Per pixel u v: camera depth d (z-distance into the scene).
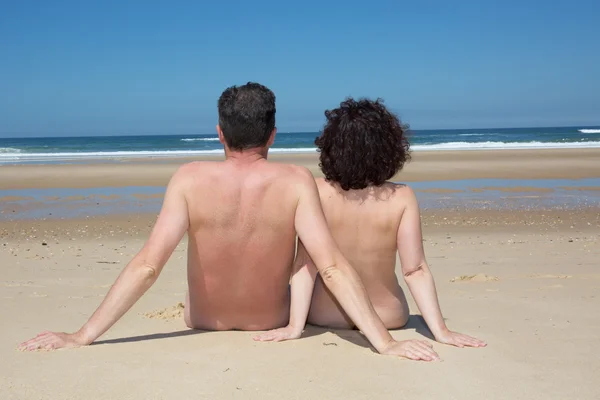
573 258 6.82
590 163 25.00
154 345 2.85
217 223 2.97
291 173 3.00
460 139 68.62
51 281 5.40
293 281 3.13
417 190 15.93
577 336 3.04
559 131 106.81
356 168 3.12
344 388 2.27
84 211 12.34
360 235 3.21
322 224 2.95
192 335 3.06
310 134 118.94
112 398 2.18
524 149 38.56
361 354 2.71
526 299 4.09
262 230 2.99
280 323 3.21
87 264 6.57
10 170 23.12
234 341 2.93
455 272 5.84
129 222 10.85
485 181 18.19
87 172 22.05
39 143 80.19
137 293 2.89
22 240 8.88
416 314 3.93
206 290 3.10
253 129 2.94
